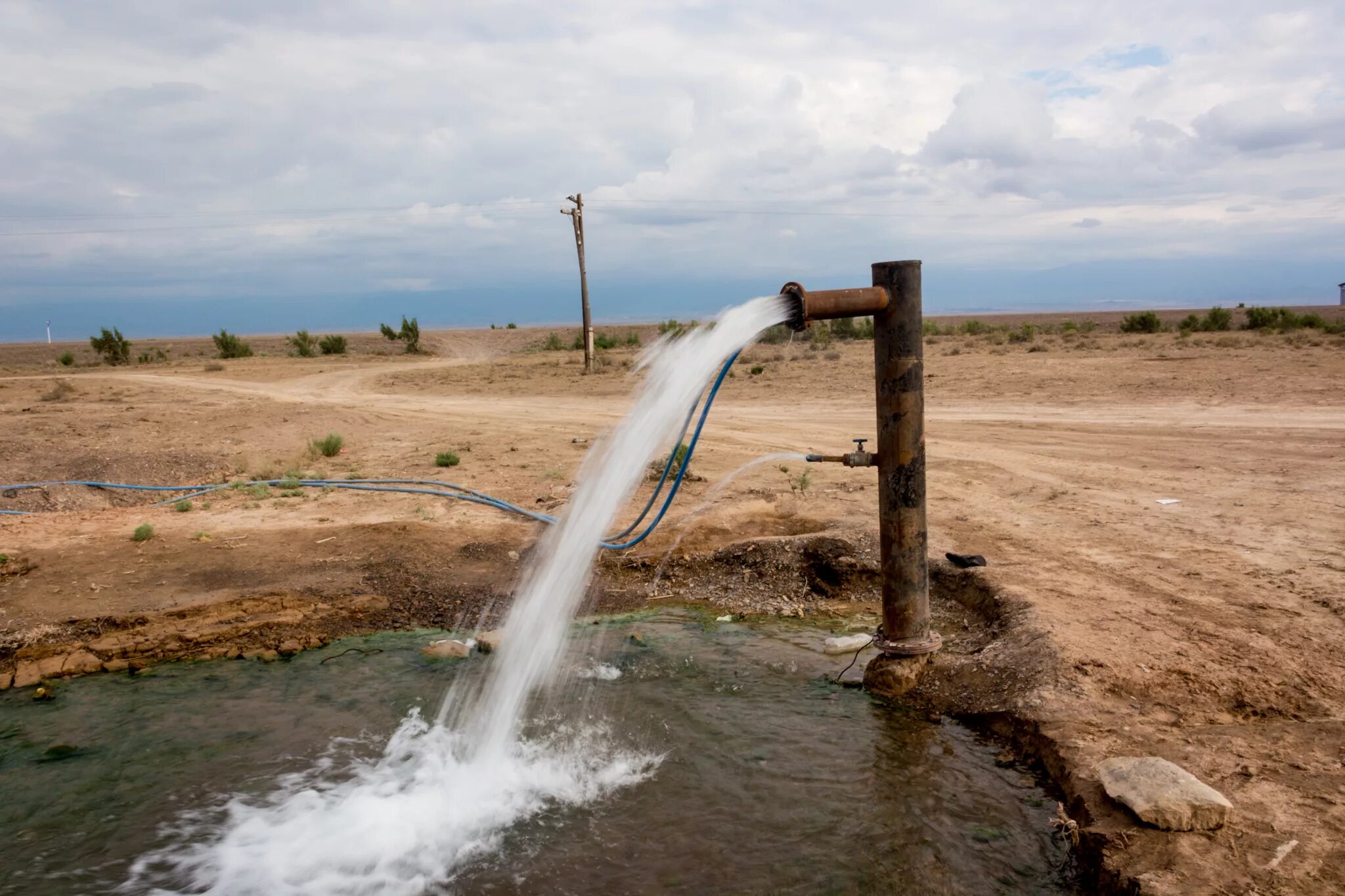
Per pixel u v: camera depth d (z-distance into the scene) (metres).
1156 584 7.25
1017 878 4.04
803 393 24.98
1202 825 3.95
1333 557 7.64
